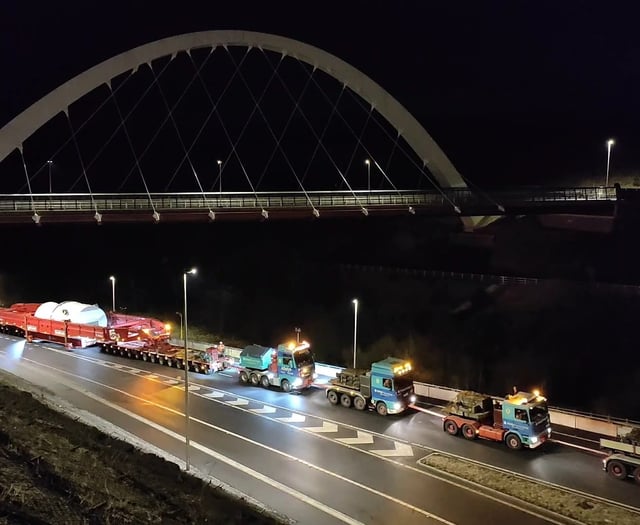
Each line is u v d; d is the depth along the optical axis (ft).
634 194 259.60
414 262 294.46
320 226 319.88
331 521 73.00
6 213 189.16
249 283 268.62
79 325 160.35
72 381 131.34
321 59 277.85
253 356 130.82
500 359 168.66
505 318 192.13
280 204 244.01
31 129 226.38
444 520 73.77
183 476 72.13
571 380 155.33
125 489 57.82
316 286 253.65
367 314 213.05
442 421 108.68
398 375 110.32
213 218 221.66
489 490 81.66
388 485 82.99
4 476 50.31
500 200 264.31
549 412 108.47
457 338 184.44
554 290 203.41
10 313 178.70
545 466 89.51
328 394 118.62
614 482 84.33
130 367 144.77
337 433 102.42
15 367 142.10
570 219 265.34
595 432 102.99
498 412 98.53
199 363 140.26
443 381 151.23
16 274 281.54
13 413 73.72
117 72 239.91
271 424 106.73
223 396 122.93
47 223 199.11
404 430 104.12
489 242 279.69
